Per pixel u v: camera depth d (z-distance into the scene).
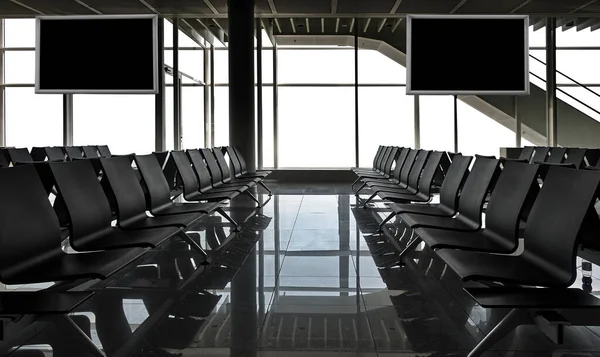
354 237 4.54
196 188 4.98
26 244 2.11
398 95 11.45
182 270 3.35
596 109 10.31
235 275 3.23
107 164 3.10
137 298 2.73
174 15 9.98
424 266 3.47
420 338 2.18
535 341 2.14
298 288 2.94
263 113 11.32
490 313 2.50
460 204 3.37
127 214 3.15
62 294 1.77
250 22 8.97
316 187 9.47
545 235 2.07
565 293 1.75
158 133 10.16
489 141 10.95
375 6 9.48
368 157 11.62
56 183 2.46
